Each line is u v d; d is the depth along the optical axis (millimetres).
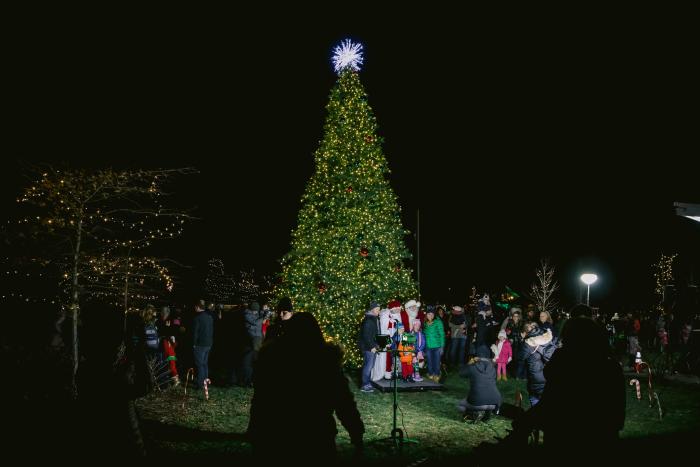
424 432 8711
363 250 14594
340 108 15445
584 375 3840
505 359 13641
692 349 13891
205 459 6977
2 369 8359
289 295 15531
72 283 10031
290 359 3717
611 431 3770
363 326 12297
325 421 3637
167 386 12164
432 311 14117
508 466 4215
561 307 31203
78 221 10359
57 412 7309
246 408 10141
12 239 10008
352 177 15164
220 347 16984
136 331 4781
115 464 4277
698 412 9938
